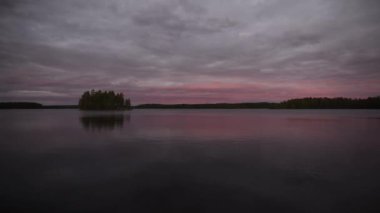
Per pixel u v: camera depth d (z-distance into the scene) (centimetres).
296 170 1169
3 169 1179
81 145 1898
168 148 1770
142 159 1407
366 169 1182
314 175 1086
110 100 16488
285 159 1410
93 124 4091
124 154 1546
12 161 1345
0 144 1945
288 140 2194
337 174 1100
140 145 1903
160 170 1170
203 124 4166
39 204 782
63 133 2733
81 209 750
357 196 850
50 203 790
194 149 1730
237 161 1355
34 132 2845
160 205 779
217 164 1290
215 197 843
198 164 1285
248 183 980
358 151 1647
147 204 787
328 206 774
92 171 1148
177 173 1119
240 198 833
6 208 754
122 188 923
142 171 1152
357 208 760
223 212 735
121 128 3369
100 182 991
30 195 854
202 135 2569
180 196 848
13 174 1097
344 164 1280
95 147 1808
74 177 1057
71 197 839
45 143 1997
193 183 982
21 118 6119
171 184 970
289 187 940
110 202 798
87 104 16112
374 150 1681
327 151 1644
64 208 756
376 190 903
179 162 1330
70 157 1454
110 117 6775
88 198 832
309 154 1546
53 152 1605
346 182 991
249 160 1377
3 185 955
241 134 2680
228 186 950
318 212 736
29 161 1344
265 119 5859
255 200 816
